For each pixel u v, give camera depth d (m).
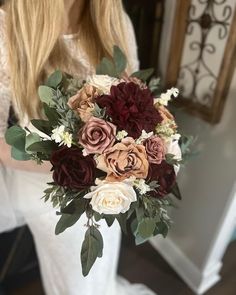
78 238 0.66
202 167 0.90
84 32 0.67
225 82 0.74
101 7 0.65
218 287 1.07
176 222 1.07
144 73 0.59
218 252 1.00
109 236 0.71
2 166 0.61
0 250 0.93
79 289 0.77
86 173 0.41
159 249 1.17
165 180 0.45
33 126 0.49
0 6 0.63
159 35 0.89
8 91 0.58
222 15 0.70
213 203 0.91
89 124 0.42
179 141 0.60
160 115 0.47
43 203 0.63
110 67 0.57
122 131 0.42
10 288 1.01
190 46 0.80
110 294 0.90
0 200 0.64
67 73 0.59
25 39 0.55
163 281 1.08
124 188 0.42
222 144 0.82
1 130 0.58
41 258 0.78
